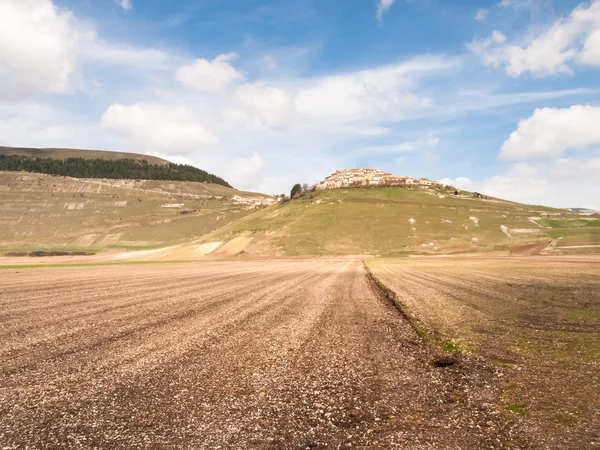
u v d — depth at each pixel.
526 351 13.84
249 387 10.04
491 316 20.66
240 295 28.95
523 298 26.97
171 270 58.75
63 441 7.05
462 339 15.70
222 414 8.36
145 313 20.28
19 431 7.41
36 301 23.98
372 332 17.06
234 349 13.62
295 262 93.62
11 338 14.56
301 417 8.33
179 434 7.40
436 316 20.81
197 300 25.62
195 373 10.98
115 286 33.34
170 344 14.02
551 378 10.95
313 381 10.62
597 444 7.15
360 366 12.09
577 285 33.78
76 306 22.23
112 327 16.69
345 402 9.23
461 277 44.47
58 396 9.13
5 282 35.53
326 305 24.91
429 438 7.45
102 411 8.37
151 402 8.90
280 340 15.12
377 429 7.82
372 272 56.91
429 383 10.63
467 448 7.05
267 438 7.33
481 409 8.88
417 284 37.97
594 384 10.38
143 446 6.91
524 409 8.84
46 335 15.08
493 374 11.42
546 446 7.09
